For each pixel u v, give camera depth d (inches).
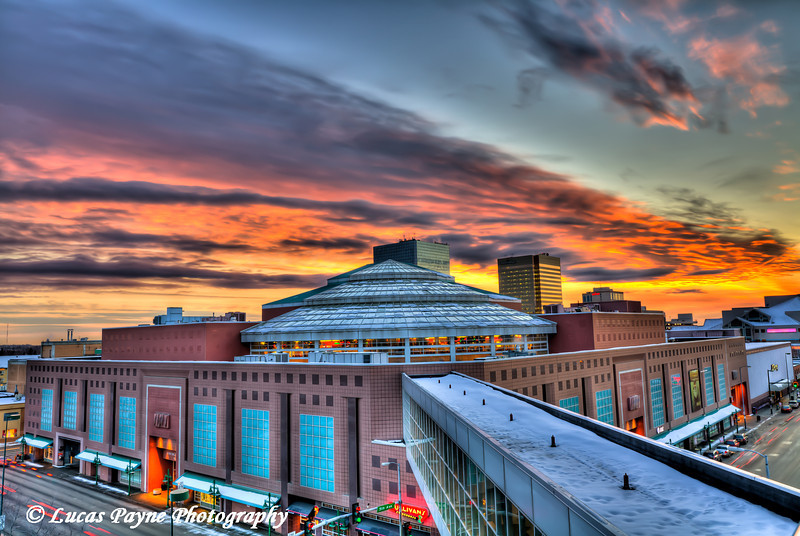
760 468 3129.9
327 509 2502.5
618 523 514.6
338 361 2650.1
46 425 4424.2
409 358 3046.3
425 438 1503.4
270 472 2731.3
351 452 2426.2
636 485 637.3
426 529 2144.4
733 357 5236.2
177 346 3612.2
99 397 3922.2
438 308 3425.2
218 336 3479.3
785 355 6914.4
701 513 538.6
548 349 3651.6
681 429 3922.2
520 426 1029.2
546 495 591.2
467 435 967.0
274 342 3427.7
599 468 719.7
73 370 4210.1
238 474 2876.5
